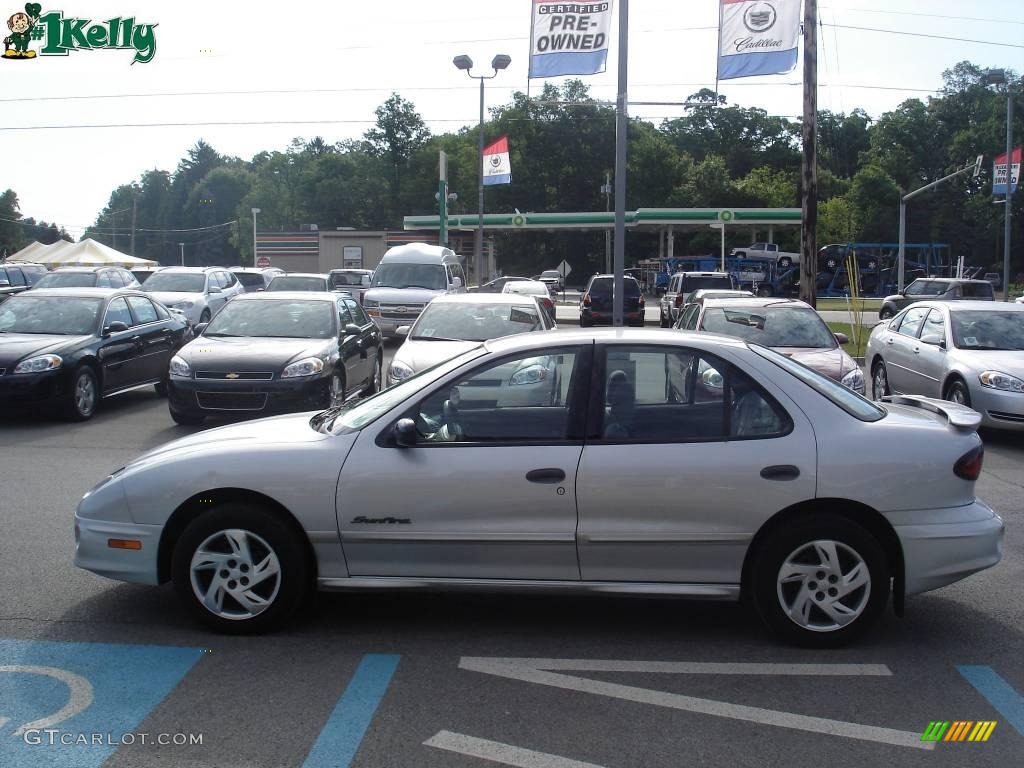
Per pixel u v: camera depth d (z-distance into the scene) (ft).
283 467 15.93
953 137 266.77
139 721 13.10
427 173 288.30
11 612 17.39
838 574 15.43
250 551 16.08
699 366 15.98
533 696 13.94
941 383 38.06
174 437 36.32
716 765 11.94
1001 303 40.86
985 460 33.22
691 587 15.60
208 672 14.74
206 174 419.33
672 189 244.83
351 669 14.90
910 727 13.05
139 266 145.18
